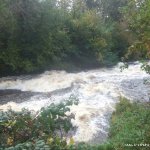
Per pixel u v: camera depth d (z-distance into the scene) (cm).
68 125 488
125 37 2331
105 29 2184
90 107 1074
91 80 1482
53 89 1355
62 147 414
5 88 1400
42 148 391
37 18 1716
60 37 1877
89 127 923
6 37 1645
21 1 1666
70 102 494
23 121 464
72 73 1742
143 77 1549
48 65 1788
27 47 1714
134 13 921
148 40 866
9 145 438
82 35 2031
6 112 483
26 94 1293
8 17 1583
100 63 2039
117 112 1046
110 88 1302
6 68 1645
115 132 880
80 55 2022
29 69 1672
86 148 452
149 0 855
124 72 1750
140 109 1008
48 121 471
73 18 2102
